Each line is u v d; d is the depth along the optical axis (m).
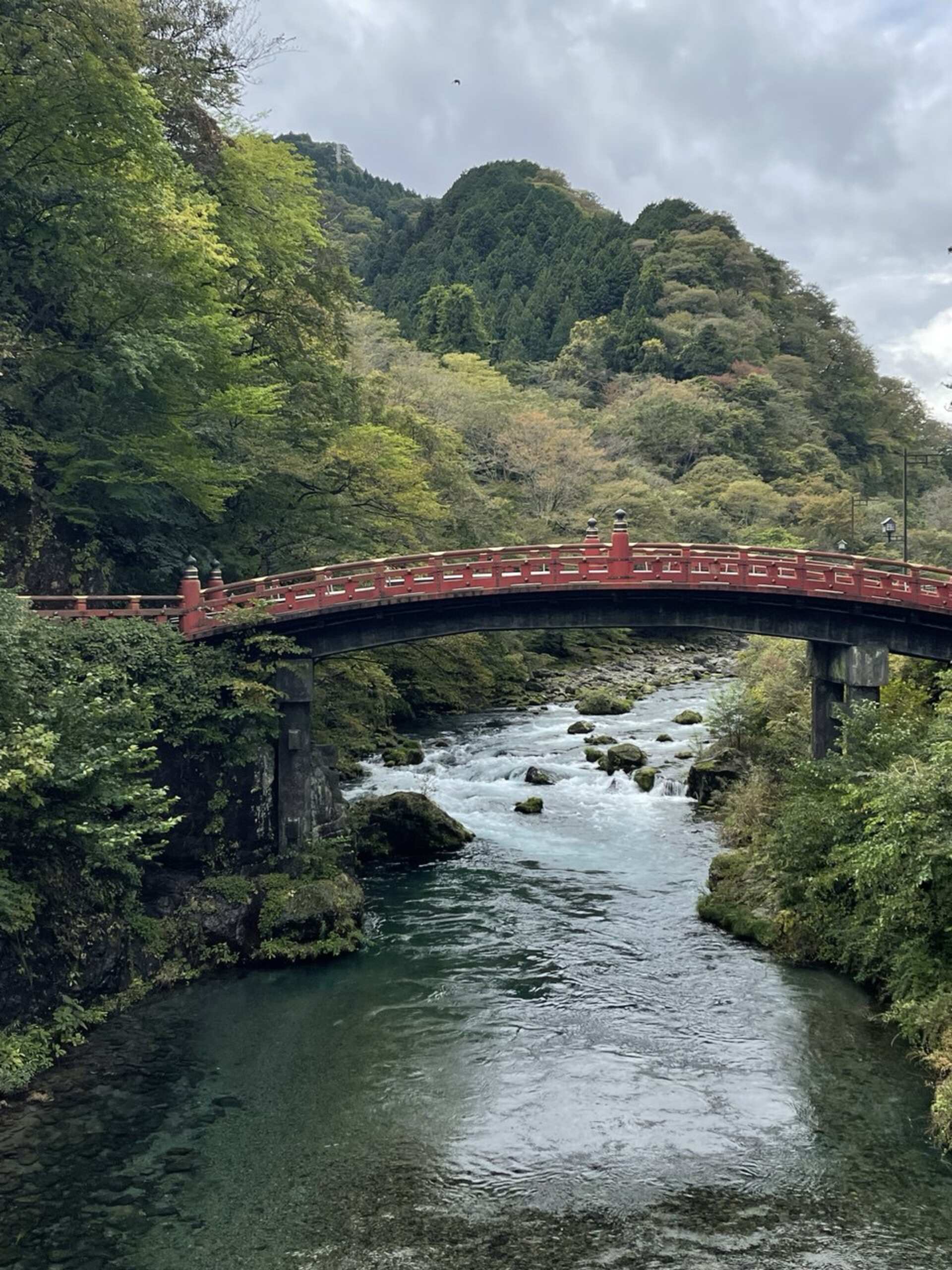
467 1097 17.83
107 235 29.14
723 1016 20.95
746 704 39.41
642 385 111.44
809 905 24.16
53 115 27.55
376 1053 19.47
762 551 29.44
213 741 25.06
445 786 39.78
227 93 38.88
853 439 133.75
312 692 27.58
